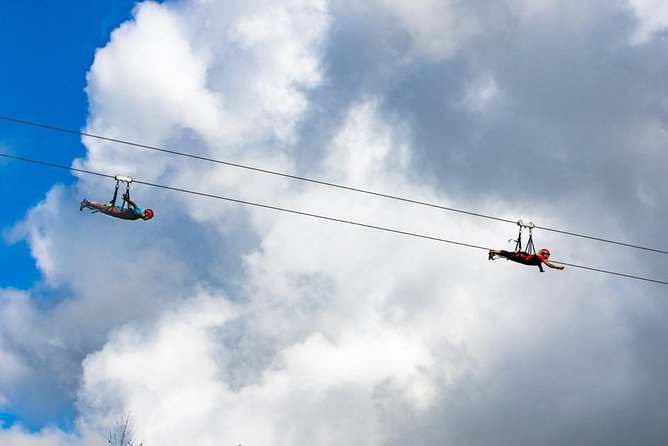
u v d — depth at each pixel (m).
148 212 37.97
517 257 38.16
